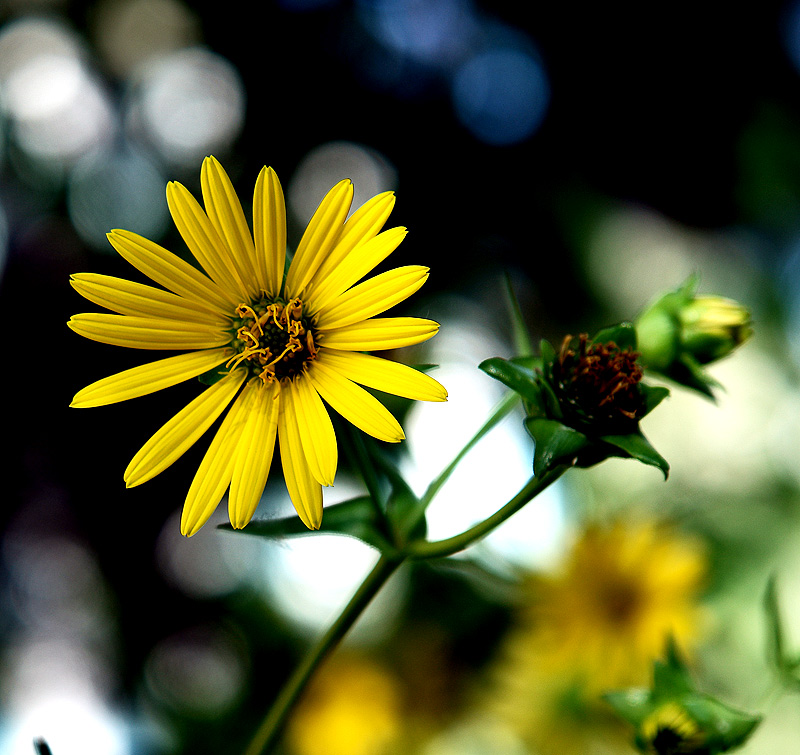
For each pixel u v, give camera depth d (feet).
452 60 3.32
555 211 3.01
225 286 1.70
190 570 2.98
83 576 3.09
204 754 2.43
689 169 3.01
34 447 2.95
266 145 3.12
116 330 1.68
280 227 1.70
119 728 2.75
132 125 3.21
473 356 2.90
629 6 3.05
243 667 2.55
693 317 1.80
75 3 3.17
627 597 2.04
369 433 1.65
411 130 3.22
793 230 2.83
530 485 1.65
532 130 3.17
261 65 3.14
